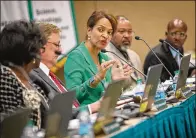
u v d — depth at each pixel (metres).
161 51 8.20
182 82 6.00
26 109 3.24
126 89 6.31
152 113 4.84
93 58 6.10
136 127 4.29
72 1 11.16
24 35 3.87
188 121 5.64
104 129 4.02
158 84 5.23
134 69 6.80
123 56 7.59
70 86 5.66
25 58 3.87
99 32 6.00
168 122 5.06
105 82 5.69
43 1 10.74
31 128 3.66
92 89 5.58
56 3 10.91
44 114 3.99
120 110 4.78
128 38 7.57
